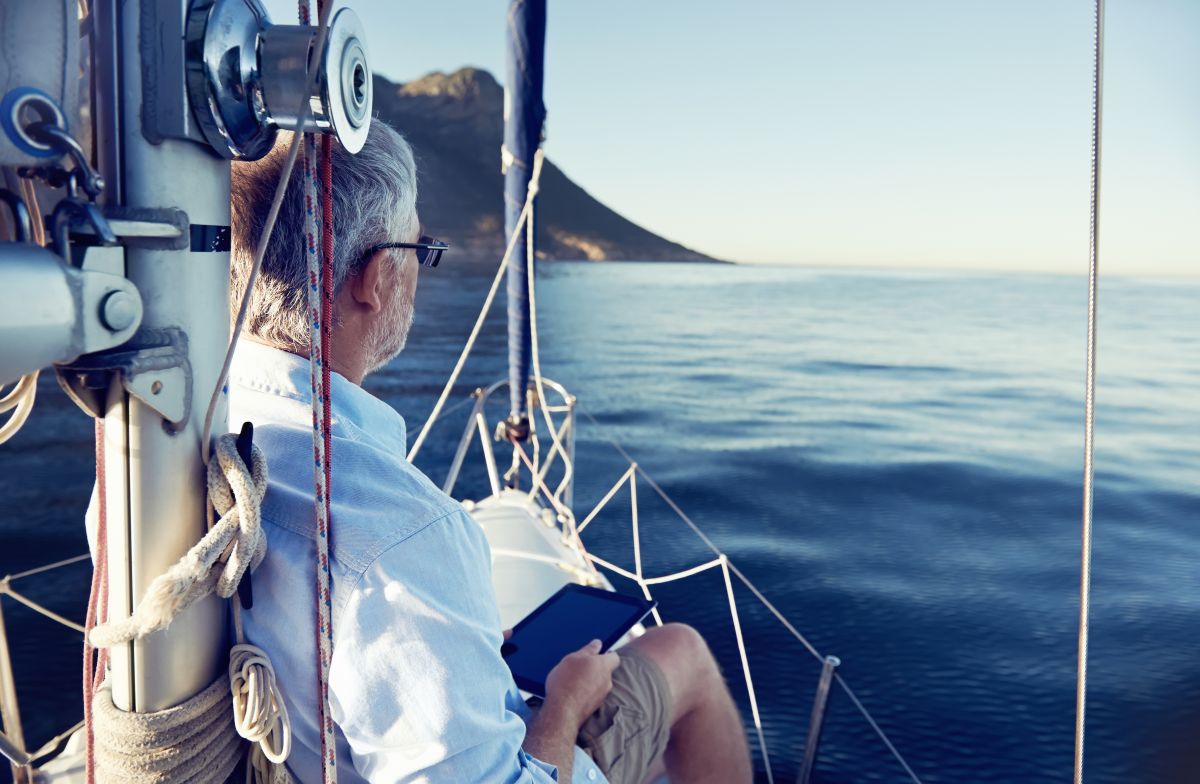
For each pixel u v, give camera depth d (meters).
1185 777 6.38
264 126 0.72
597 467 19.73
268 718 0.81
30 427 21.28
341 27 0.71
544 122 2.94
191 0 0.67
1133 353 48.69
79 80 0.65
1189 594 11.34
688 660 1.58
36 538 12.62
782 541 13.40
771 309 82.88
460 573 0.88
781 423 28.52
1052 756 6.64
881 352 50.81
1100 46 0.93
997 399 34.78
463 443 3.15
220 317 0.76
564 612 1.75
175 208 0.69
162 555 0.74
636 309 80.38
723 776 1.61
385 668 0.82
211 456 0.76
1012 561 12.81
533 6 2.79
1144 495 18.39
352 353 1.05
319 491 0.77
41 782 1.51
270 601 0.86
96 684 0.81
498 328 54.44
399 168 1.02
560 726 1.32
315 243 0.74
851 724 6.73
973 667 8.40
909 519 15.74
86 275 0.59
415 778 0.85
